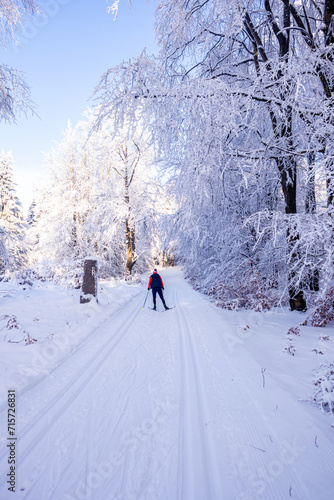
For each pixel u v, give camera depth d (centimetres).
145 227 1627
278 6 621
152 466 170
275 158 578
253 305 656
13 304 546
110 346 400
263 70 470
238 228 733
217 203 618
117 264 1878
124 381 287
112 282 1310
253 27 561
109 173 1434
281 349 365
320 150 452
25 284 779
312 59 431
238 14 459
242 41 617
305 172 609
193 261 991
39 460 175
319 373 255
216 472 162
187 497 145
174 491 150
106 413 229
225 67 633
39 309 545
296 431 192
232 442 187
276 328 481
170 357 353
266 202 762
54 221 1547
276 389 253
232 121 454
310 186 623
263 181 626
